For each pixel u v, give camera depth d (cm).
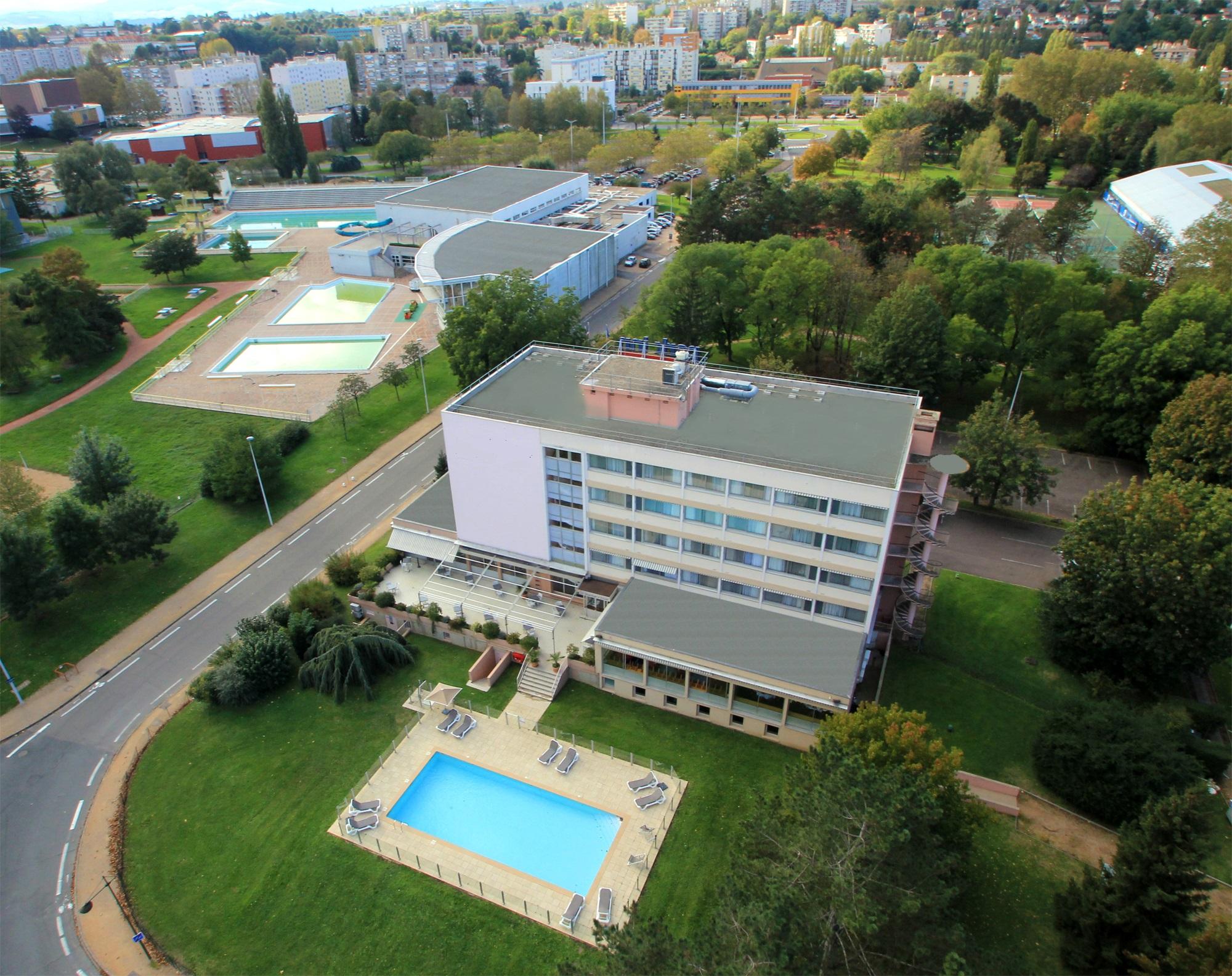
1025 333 10544
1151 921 4172
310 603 7156
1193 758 5153
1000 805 5356
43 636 7231
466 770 5847
